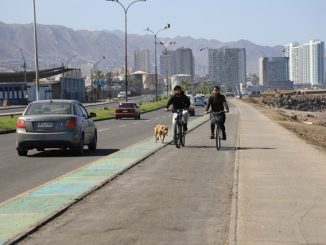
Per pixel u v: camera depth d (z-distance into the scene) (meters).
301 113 129.62
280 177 13.40
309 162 16.47
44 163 17.39
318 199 10.53
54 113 19.38
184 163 16.58
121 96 155.38
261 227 8.36
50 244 7.63
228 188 12.06
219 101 20.61
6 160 18.36
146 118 56.31
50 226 8.64
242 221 8.77
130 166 15.70
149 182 12.94
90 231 8.31
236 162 16.55
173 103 21.89
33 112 19.50
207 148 21.41
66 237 7.99
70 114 19.34
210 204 10.30
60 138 18.88
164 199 10.80
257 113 63.22
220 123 20.56
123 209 9.88
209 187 12.20
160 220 8.99
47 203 10.48
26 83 111.88
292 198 10.64
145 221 8.93
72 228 8.50
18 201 10.70
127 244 7.60
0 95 112.62
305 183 12.46
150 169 15.22
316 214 9.22
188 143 23.75
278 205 9.98
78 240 7.82
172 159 17.64
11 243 7.60
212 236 7.98
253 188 11.82
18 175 14.76
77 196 11.13
